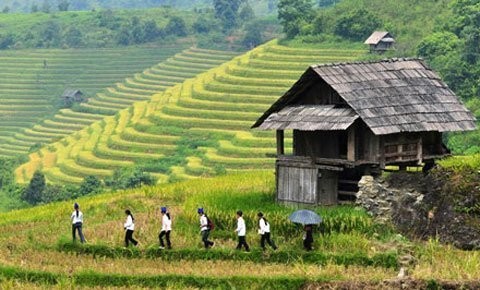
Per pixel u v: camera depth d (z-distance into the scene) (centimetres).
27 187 19250
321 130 7975
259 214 7094
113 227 8156
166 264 6969
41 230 8512
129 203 9600
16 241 7969
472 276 6131
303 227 7431
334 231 7319
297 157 8138
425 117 7894
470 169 7425
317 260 6856
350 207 7812
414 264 6662
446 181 7375
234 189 9300
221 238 7662
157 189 10175
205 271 6669
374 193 7556
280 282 6309
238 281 6388
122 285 6550
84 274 6644
